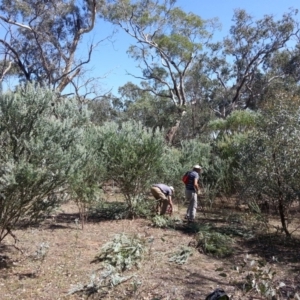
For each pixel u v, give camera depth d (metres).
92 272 5.86
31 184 5.62
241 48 39.09
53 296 5.14
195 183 10.80
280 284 4.68
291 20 37.47
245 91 42.22
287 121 8.70
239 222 10.54
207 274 6.27
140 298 5.16
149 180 11.11
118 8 29.45
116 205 11.57
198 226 9.67
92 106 33.72
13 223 6.11
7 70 27.83
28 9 25.25
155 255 7.12
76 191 8.92
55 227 9.27
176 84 32.34
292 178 8.47
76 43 26.91
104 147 10.48
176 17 31.00
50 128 5.86
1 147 5.72
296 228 9.91
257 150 9.17
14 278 5.74
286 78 38.88
